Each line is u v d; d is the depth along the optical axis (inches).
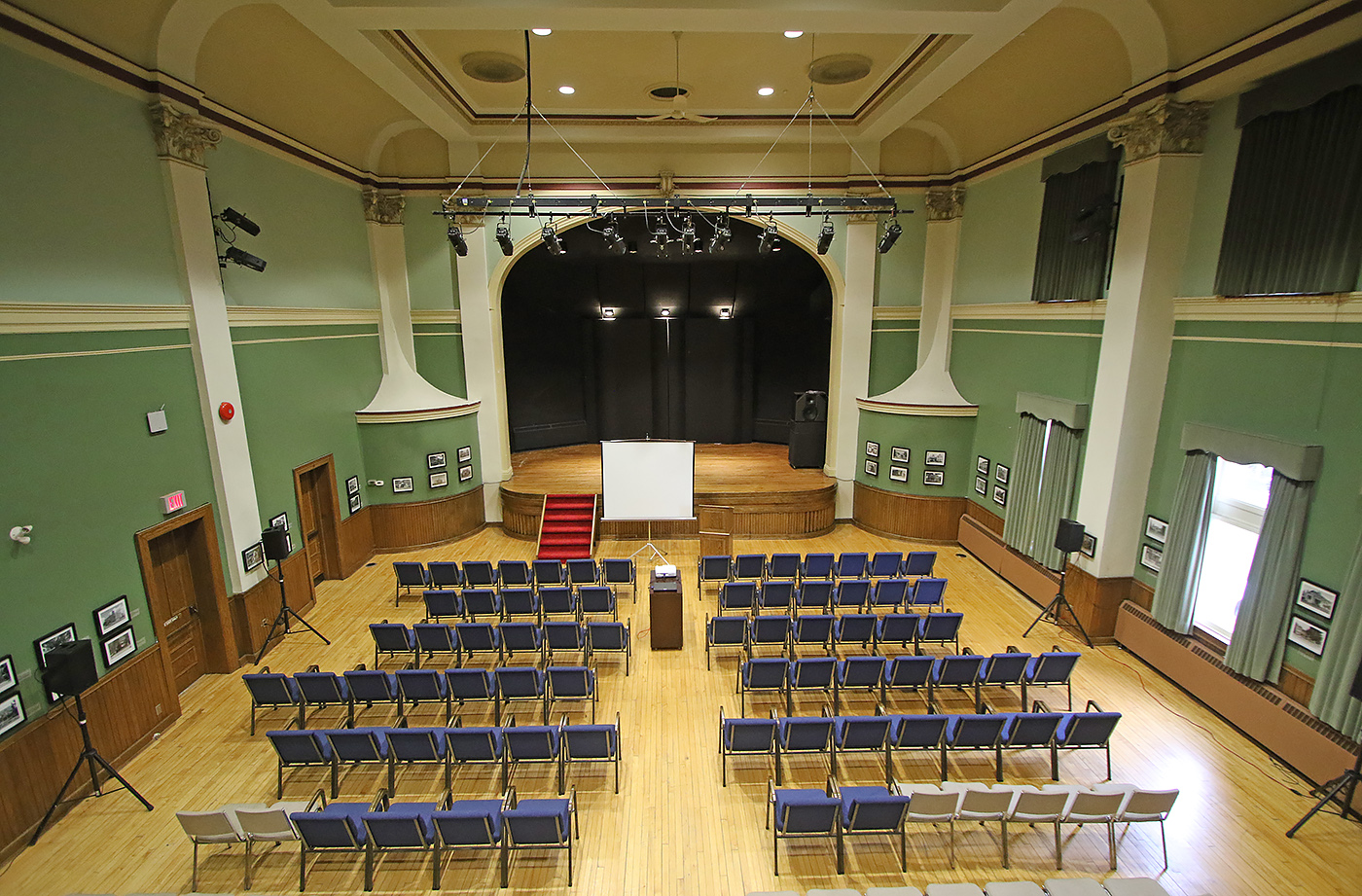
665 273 624.4
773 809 224.5
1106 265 328.5
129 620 259.1
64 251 229.0
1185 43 272.4
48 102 221.9
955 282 487.8
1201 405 289.3
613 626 296.8
